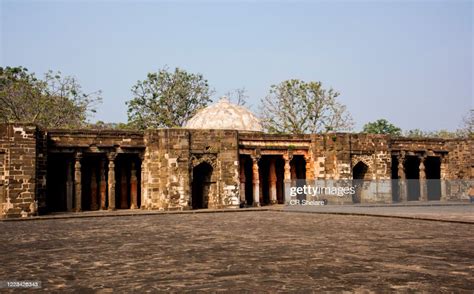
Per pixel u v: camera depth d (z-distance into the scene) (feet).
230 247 44.50
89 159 109.09
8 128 87.25
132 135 103.81
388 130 220.02
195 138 103.40
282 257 38.50
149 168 102.63
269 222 71.26
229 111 122.52
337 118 156.56
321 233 55.36
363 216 81.51
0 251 43.50
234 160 105.81
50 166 107.24
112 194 102.17
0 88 138.51
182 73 167.02
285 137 112.68
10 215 86.22
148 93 164.35
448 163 128.36
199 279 30.60
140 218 82.64
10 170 86.84
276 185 120.16
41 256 40.55
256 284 29.01
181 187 100.89
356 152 112.47
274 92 157.99
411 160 138.72
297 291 27.14
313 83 156.56
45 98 138.00
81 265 36.17
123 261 37.60
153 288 28.37
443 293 26.43
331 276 31.01
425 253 39.83
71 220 79.87
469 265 34.45
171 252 41.83
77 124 143.43
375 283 28.94
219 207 104.32
